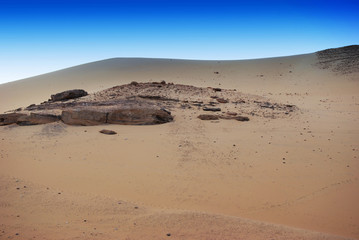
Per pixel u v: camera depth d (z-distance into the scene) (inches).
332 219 423.8
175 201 462.6
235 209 447.2
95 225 328.2
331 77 2154.3
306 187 522.9
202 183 531.5
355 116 1073.5
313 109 1238.9
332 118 1029.2
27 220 331.6
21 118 887.7
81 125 861.8
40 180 512.1
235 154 668.7
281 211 446.3
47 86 2363.4
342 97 1630.2
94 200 398.3
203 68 2640.3
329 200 478.3
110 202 395.9
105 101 1008.9
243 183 535.8
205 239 304.5
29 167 582.2
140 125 858.1
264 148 705.6
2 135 810.8
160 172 573.9
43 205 371.2
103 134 794.8
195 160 633.6
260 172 581.9
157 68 2647.6
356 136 801.6
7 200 376.2
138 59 3083.2
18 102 2038.6
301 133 821.2
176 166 603.8
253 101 1165.7
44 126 858.8
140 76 2417.6
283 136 793.6
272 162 628.7
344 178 553.3
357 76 2052.2
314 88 1962.4
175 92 1188.5
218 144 726.5
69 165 601.3
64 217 344.5
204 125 868.6
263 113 1003.9
